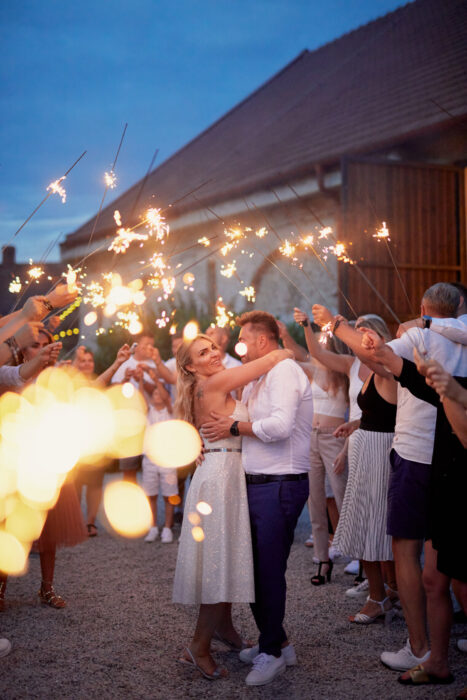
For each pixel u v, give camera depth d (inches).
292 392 132.4
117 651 144.3
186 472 254.7
